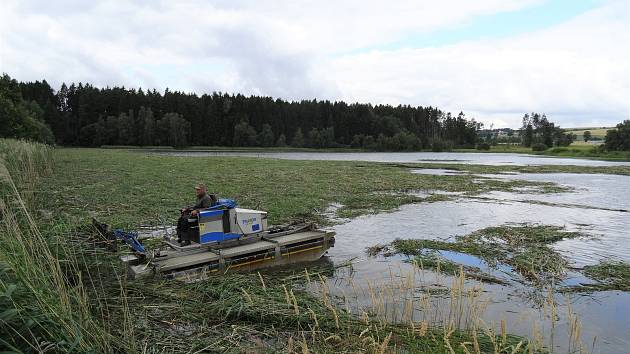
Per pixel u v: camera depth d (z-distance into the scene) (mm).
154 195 20484
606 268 10797
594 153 81500
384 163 52781
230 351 6086
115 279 8344
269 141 117188
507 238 13953
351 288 9234
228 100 120000
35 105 84812
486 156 84938
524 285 9695
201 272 9328
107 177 27188
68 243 8703
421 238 14172
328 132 120438
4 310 4387
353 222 16781
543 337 7047
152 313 7258
